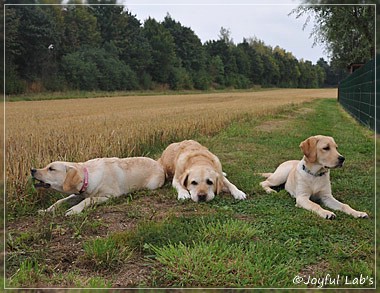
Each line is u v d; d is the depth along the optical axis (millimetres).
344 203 5258
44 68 27750
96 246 3678
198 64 31406
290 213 4883
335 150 5043
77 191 5371
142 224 4371
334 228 4301
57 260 3699
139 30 34000
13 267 3545
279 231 4258
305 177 5195
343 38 17266
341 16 16312
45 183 5273
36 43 25594
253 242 3949
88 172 5473
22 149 6207
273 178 6098
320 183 5160
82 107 21469
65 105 23062
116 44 33500
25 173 5539
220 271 3340
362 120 15156
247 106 21562
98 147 7598
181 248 3625
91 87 31172
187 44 31688
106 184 5582
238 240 3990
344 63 19609
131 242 3922
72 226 4477
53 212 4961
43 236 4191
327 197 5184
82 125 10328
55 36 27484
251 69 30641
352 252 3695
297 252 3768
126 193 5859
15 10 23562
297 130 13203
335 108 24781
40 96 26422
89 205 5234
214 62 30359
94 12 32375
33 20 25062
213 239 3990
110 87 32438
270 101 25812
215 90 30531
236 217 4812
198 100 27000
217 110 18359
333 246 3848
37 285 3203
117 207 5258
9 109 19172
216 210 5074
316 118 17938
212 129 12734
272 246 3762
